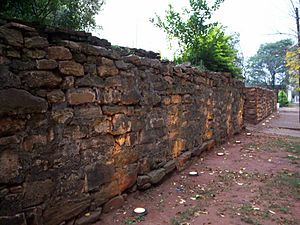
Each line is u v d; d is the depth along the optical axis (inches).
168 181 147.8
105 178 103.6
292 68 398.0
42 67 77.7
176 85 160.7
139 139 125.4
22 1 102.7
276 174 163.2
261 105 488.1
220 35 288.8
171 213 108.3
